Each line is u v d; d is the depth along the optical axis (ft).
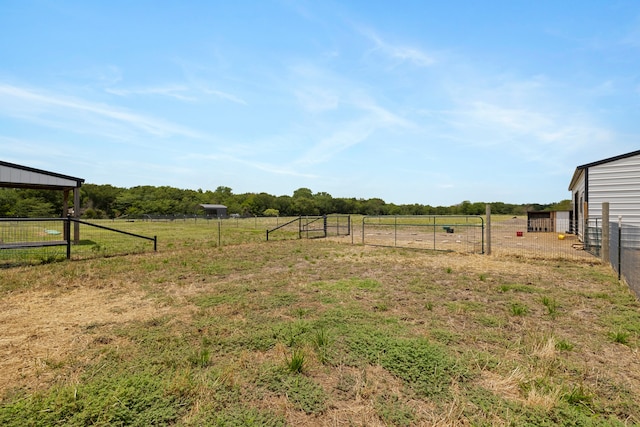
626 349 12.01
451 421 7.80
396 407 8.43
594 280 23.59
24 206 146.72
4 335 13.35
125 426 7.66
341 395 9.07
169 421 7.90
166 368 10.43
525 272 26.66
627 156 39.52
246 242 50.14
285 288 21.25
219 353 11.62
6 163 39.91
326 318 15.03
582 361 11.09
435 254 37.45
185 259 33.12
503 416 8.00
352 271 27.17
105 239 56.65
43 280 23.22
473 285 22.12
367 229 88.48
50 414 7.86
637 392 9.18
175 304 17.62
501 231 74.49
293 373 10.16
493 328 14.19
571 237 59.00
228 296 19.07
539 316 15.67
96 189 226.79
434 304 17.76
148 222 136.36
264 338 12.70
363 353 11.41
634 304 17.53
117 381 9.47
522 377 9.65
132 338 12.94
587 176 41.70
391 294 19.81
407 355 11.03
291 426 7.79
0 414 7.92
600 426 7.65
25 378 9.96
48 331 13.76
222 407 8.45
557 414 8.03
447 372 10.07
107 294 19.75
